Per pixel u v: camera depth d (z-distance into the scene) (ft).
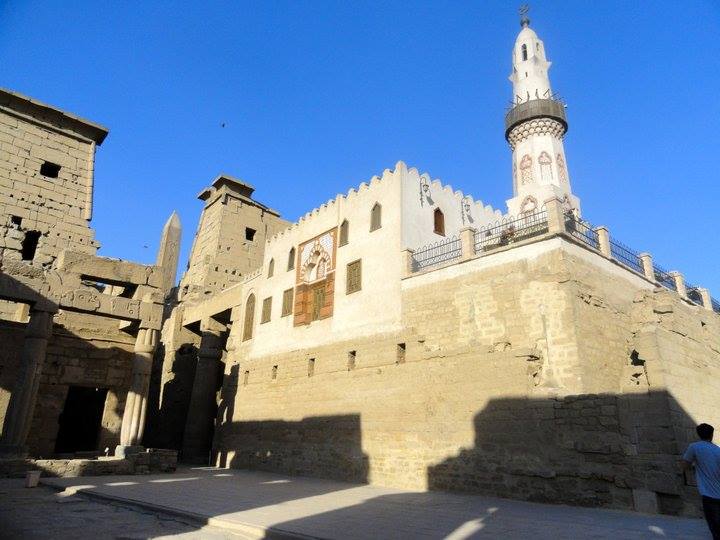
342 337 78.43
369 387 70.74
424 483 58.90
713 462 25.04
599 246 61.62
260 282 105.40
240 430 96.73
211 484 59.72
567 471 46.21
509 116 108.78
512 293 56.85
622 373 54.75
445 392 59.67
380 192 80.53
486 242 73.51
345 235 85.40
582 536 29.76
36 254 87.66
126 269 81.15
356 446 69.92
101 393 106.63
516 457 50.49
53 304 71.26
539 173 100.48
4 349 78.43
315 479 72.18
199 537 29.84
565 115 105.29
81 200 96.02
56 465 63.31
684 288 75.82
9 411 65.16
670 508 39.70
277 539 28.94
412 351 65.72
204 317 116.88
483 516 37.50
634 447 42.91
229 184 141.08
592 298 54.95
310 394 81.30
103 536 29.07
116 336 90.53
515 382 52.60
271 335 96.37
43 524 32.27
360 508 40.98
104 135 103.35
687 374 51.11
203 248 139.13
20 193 89.35
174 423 116.26
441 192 84.89
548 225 56.54
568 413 47.65
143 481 60.18
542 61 112.78
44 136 95.55
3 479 58.18
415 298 68.03
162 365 123.95
